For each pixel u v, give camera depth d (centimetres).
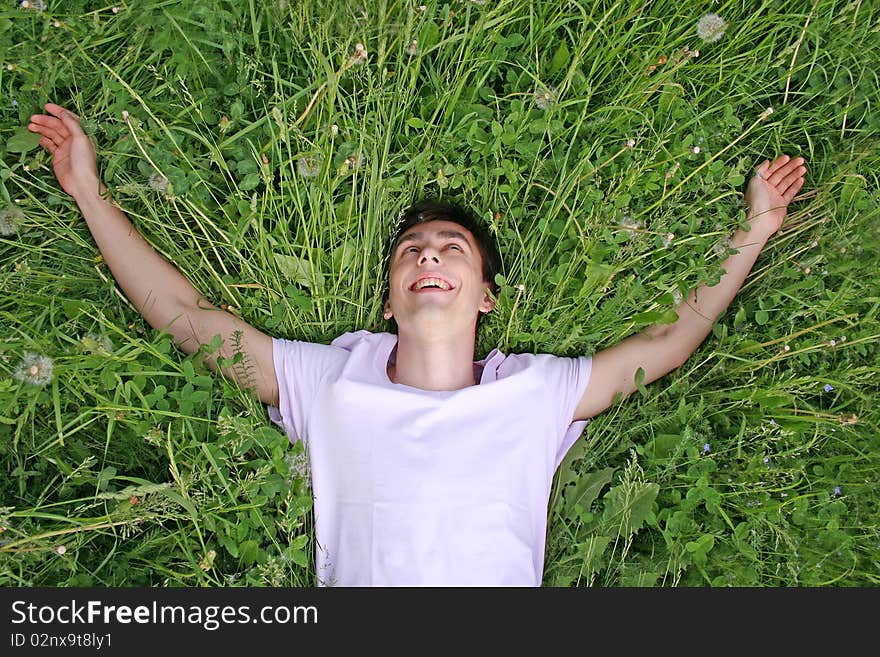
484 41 235
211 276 232
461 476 202
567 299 241
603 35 241
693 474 224
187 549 205
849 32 245
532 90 242
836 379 239
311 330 237
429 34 231
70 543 207
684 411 229
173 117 229
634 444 235
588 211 235
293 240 237
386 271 239
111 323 213
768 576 228
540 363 224
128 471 221
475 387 211
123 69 229
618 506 221
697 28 229
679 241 231
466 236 228
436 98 235
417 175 237
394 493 201
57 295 228
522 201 245
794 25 240
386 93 230
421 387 220
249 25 232
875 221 240
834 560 229
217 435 218
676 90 239
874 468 233
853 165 244
